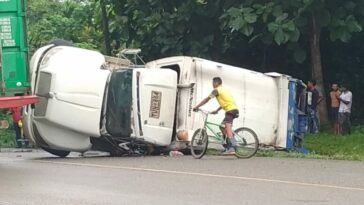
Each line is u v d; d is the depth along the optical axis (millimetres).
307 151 17641
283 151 17281
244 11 19516
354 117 23734
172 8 22016
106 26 23188
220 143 15594
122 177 11234
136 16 22734
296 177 11438
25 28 12828
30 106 14844
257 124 17234
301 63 22391
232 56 23438
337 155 15969
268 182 10734
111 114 15812
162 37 21969
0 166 13109
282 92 17609
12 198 8938
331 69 24250
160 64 17125
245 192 9617
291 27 19141
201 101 16078
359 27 19641
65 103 15227
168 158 15086
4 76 12633
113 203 8570
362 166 13305
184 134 16219
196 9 21453
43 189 9742
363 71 24266
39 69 15297
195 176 11445
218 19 21438
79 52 15883
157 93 16203
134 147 16594
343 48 23891
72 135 15734
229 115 14953
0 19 12656
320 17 19906
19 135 20047
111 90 15852
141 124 15969
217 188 9992
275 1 19516
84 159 15008
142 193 9445
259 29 20406
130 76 16047
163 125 16312
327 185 10469
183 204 8539
